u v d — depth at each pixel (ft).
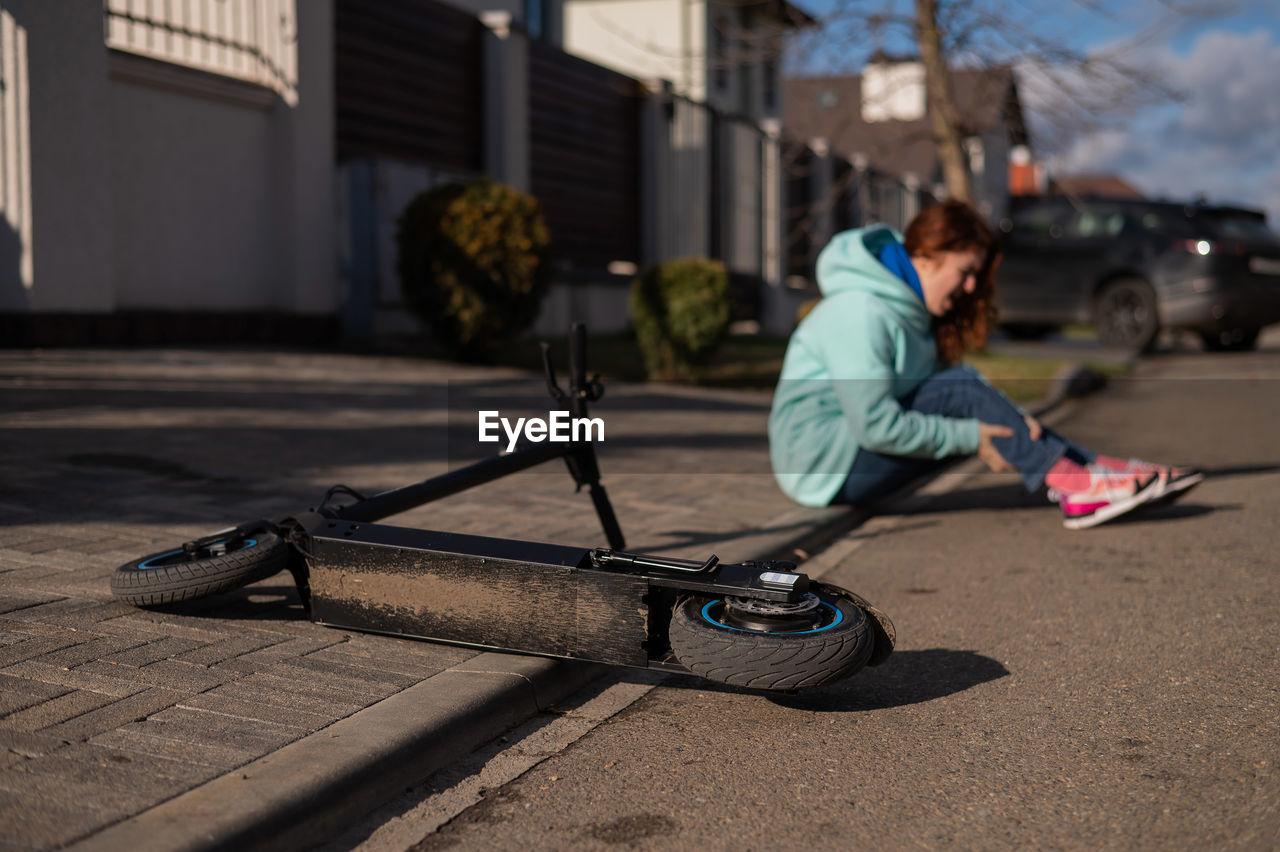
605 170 50.29
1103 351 46.73
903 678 9.37
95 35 27.02
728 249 60.39
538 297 31.01
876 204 75.46
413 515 14.21
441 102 40.57
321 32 33.76
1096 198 48.14
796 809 6.89
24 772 6.43
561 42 68.23
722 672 7.40
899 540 14.97
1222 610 11.07
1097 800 6.97
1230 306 44.24
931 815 6.81
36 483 14.34
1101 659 9.73
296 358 29.45
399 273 30.78
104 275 27.61
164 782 6.38
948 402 14.67
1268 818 6.64
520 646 8.27
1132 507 14.52
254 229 32.83
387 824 6.66
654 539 13.46
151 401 21.50
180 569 9.12
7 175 25.91
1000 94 38.93
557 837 6.53
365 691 8.02
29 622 9.12
